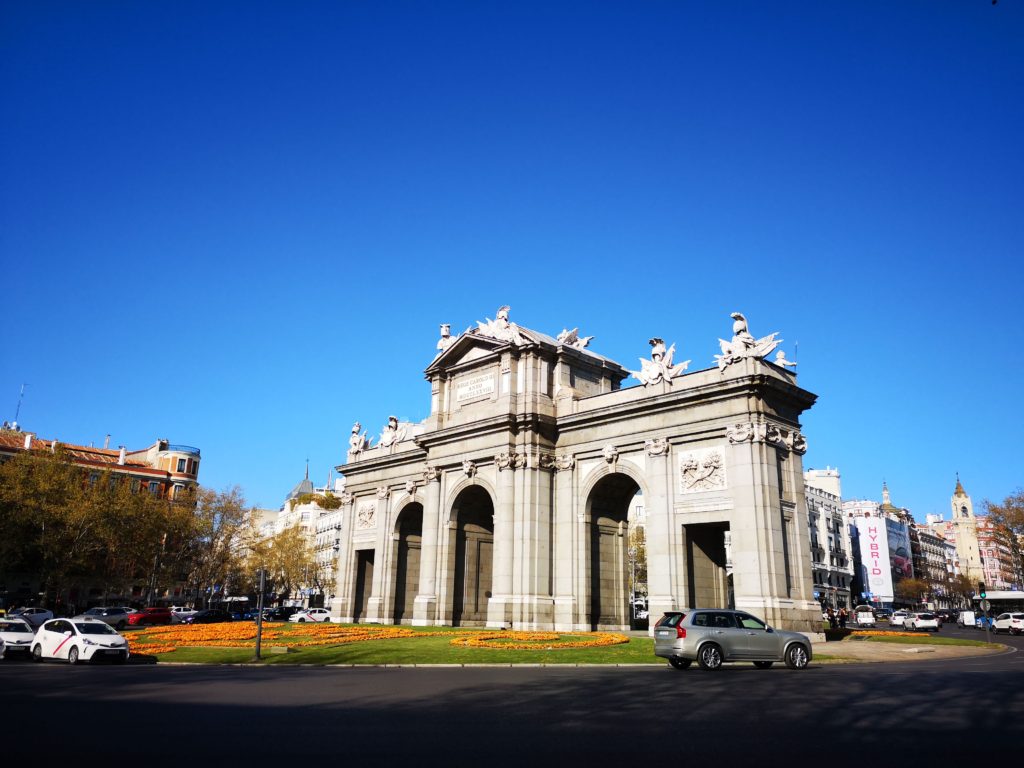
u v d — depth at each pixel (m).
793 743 13.16
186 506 95.38
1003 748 12.73
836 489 170.62
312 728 14.59
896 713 16.25
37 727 14.62
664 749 12.67
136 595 107.25
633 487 53.03
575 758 11.98
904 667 28.31
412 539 66.19
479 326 59.16
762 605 40.44
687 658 26.92
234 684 22.69
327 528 152.38
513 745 12.98
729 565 100.88
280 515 185.75
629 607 52.75
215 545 102.00
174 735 13.85
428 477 59.16
